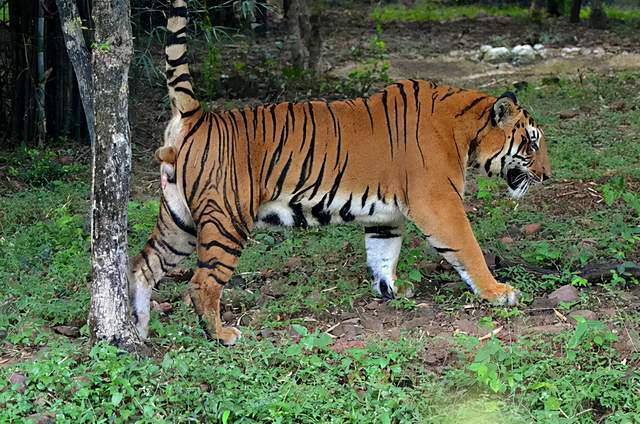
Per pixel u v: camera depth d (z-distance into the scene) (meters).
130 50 8.54
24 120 17.05
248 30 26.89
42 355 9.01
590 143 16.48
